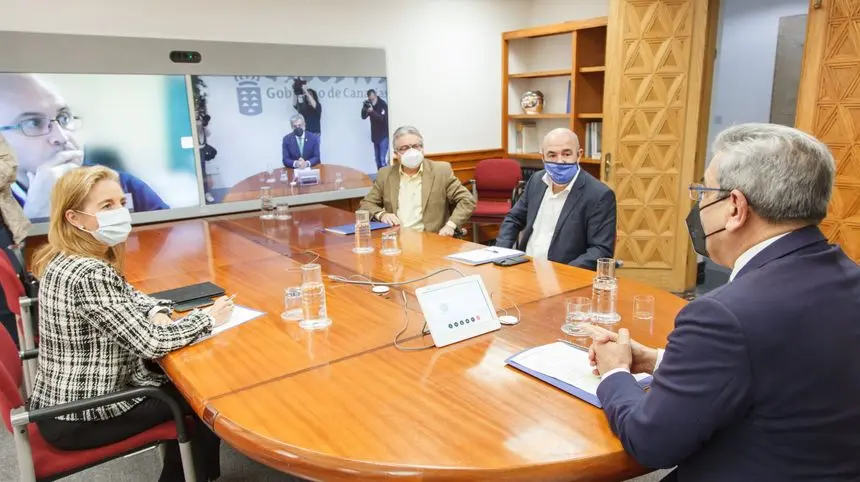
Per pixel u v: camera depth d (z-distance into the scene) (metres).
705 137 4.05
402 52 4.73
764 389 0.86
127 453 1.59
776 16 5.45
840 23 3.26
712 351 0.86
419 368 1.35
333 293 1.97
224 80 3.89
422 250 2.60
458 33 5.03
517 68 5.46
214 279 2.19
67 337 1.51
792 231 0.94
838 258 0.94
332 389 1.25
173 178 3.81
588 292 1.91
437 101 5.03
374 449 1.01
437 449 1.00
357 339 1.54
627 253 4.31
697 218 1.10
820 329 0.86
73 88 3.40
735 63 5.84
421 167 3.47
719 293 0.92
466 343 1.50
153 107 3.67
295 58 4.16
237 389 1.26
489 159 5.15
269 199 3.81
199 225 3.39
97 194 1.56
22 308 2.17
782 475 0.89
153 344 1.45
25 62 3.25
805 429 0.87
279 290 2.02
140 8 3.61
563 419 1.09
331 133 4.43
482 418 1.11
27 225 3.21
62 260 1.54
